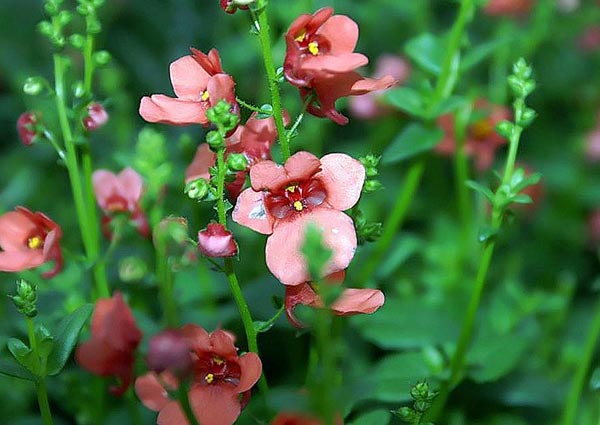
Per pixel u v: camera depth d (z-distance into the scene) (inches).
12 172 20.1
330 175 11.8
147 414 14.5
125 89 22.8
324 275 11.5
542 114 22.5
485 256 13.2
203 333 11.7
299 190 11.7
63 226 18.1
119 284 14.8
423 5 20.0
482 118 16.8
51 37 13.2
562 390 15.2
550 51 23.7
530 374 15.2
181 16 23.3
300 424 11.9
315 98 11.9
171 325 11.7
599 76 23.2
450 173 20.2
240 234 16.0
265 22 11.7
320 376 12.8
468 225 16.5
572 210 20.1
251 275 16.0
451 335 14.7
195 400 11.8
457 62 15.1
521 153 21.7
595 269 19.4
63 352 12.1
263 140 12.2
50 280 14.8
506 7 19.7
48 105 18.1
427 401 12.2
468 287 16.5
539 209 20.2
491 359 14.0
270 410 12.1
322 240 11.5
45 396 12.1
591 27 24.0
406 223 19.6
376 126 20.2
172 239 11.6
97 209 14.9
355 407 14.2
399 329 14.7
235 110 11.7
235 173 11.8
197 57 11.9
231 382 11.8
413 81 19.5
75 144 13.4
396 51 22.9
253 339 12.0
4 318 15.0
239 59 18.9
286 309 11.9
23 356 12.0
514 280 17.4
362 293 11.8
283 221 11.7
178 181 15.3
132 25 24.2
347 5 20.7
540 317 16.9
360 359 15.5
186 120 11.8
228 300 15.8
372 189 12.3
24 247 13.0
